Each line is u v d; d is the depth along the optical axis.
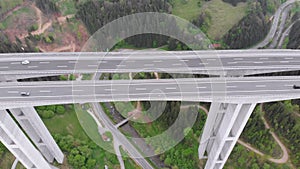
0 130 67.25
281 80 74.50
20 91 70.31
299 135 90.50
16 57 81.06
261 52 84.62
